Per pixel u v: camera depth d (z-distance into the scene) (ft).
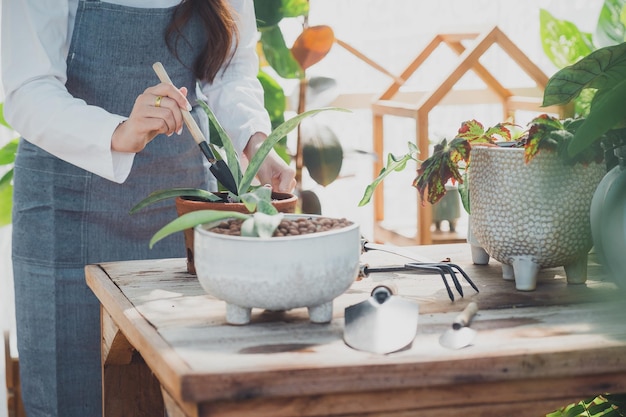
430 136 12.29
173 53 6.56
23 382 6.90
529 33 12.16
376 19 11.98
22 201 6.65
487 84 10.57
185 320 3.91
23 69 5.78
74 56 6.33
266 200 4.36
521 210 4.35
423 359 3.31
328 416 3.29
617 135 4.33
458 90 11.16
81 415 6.84
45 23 5.85
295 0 9.64
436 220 10.82
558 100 4.61
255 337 3.63
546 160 4.31
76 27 6.30
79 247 6.64
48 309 6.66
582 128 4.08
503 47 10.06
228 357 3.35
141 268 5.09
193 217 3.81
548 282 4.65
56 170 6.52
